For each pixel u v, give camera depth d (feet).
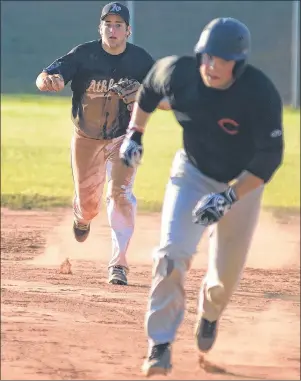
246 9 363.56
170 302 46.01
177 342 53.72
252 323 59.52
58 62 72.02
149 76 46.70
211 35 42.60
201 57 43.16
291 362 49.78
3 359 47.03
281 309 64.59
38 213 118.42
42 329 53.88
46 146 194.70
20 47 349.61
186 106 44.73
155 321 46.01
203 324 49.73
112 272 73.20
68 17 366.02
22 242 95.81
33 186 141.90
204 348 49.90
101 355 48.75
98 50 72.33
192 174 47.60
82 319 57.21
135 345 51.31
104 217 116.57
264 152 44.14
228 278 48.78
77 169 76.28
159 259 46.19
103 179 76.69
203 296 49.49
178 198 47.14
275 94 43.83
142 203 127.13
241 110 43.62
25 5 369.50
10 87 325.01
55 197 130.82
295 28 296.30
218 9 365.61
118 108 73.51
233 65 42.60
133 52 72.74
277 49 343.05
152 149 192.54
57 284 70.79
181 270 46.19
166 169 163.94
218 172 47.21
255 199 47.67
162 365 45.21
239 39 42.55
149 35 354.13
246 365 48.85
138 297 66.49
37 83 71.67
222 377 45.78
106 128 74.02
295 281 77.87
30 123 236.43
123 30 71.67
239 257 48.52
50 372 44.91
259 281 77.30
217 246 48.67
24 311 58.75
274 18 359.87
